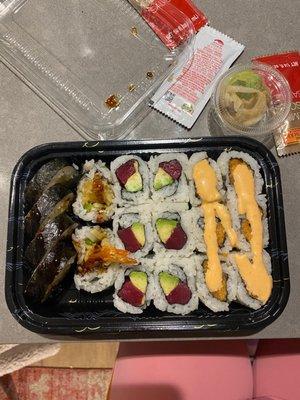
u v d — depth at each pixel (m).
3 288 0.30
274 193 0.30
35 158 0.30
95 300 0.31
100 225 0.31
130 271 0.30
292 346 0.35
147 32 0.34
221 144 0.31
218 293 0.30
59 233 0.29
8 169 0.32
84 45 0.33
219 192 0.31
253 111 0.31
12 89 0.33
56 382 0.43
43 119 0.32
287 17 0.33
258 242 0.30
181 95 0.33
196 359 0.35
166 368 0.35
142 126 0.32
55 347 0.39
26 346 0.38
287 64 0.33
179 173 0.31
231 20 0.33
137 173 0.31
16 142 0.32
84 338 0.30
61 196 0.30
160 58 0.33
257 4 0.34
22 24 0.34
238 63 0.33
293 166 0.32
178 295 0.30
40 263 0.29
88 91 0.33
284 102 0.31
